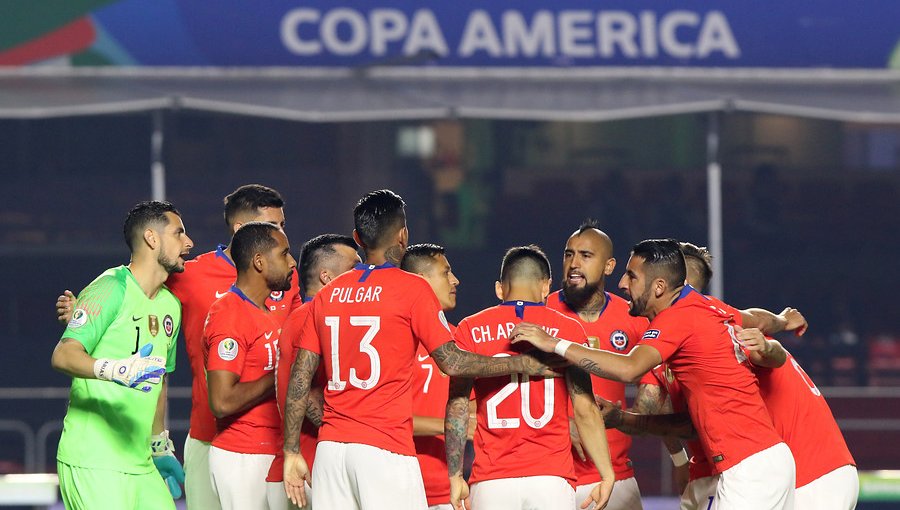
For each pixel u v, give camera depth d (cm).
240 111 4506
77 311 1681
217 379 1748
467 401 1673
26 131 6200
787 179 6519
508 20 4934
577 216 6525
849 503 1803
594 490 1694
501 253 6391
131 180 6272
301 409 1652
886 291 6438
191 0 4803
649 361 1669
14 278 6100
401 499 1612
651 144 6544
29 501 3550
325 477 1630
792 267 6456
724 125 6538
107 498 1711
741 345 1711
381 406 1619
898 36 4859
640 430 1827
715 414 1716
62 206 6206
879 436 4919
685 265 1761
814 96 4706
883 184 6519
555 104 4628
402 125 6512
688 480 2005
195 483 1969
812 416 1816
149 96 4519
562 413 1659
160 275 1777
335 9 4888
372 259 1670
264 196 2002
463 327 1688
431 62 4912
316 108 4556
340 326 1627
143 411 1750
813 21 4872
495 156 6544
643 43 4922
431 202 6519
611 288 6391
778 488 1700
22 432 4853
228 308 1775
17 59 4662
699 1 4919
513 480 1636
